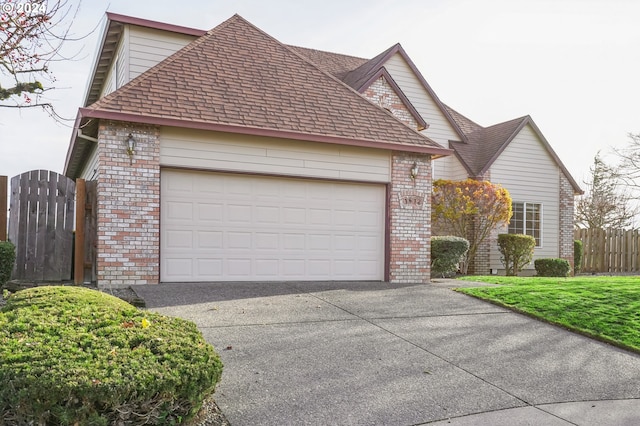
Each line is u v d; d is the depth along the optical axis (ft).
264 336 20.48
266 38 42.22
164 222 31.99
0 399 10.57
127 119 29.91
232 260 33.73
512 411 14.62
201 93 33.88
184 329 14.33
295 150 35.29
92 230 31.76
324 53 65.41
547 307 27.30
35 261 31.50
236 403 14.11
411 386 16.10
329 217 36.76
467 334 22.45
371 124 38.40
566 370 18.49
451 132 61.67
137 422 11.14
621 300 28.76
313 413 13.70
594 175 107.96
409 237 38.70
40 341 11.93
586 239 68.85
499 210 53.06
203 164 32.60
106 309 14.96
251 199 34.42
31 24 20.57
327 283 34.88
